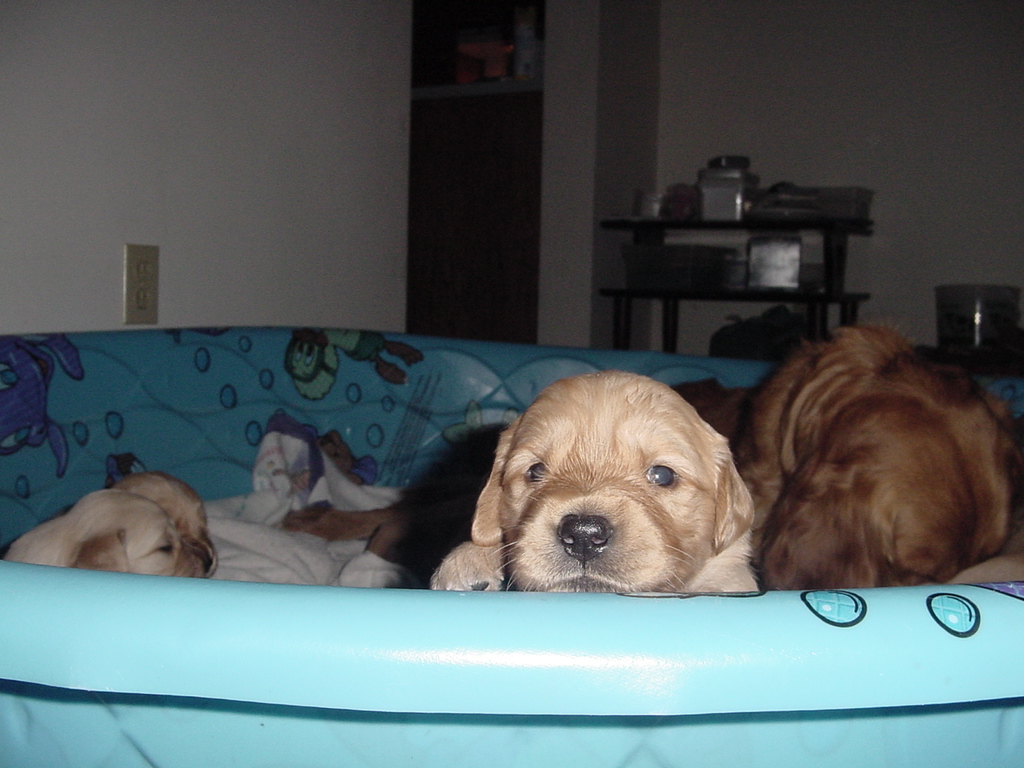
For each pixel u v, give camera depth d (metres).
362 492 2.76
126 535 1.72
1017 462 1.85
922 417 1.85
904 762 0.88
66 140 2.34
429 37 6.41
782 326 5.11
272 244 3.07
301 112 3.17
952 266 5.56
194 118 2.73
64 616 0.78
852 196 5.15
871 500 1.76
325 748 0.84
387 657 0.75
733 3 6.04
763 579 1.82
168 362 2.42
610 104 5.55
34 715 0.90
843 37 5.75
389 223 3.68
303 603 0.78
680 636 0.77
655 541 1.35
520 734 0.82
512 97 5.82
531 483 1.51
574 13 5.35
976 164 5.47
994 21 5.38
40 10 2.25
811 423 2.02
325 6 3.24
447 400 2.96
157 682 0.76
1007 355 4.25
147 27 2.55
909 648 0.78
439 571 1.68
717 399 2.54
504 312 5.95
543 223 5.59
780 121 5.96
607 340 5.80
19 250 2.23
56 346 2.15
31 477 2.04
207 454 2.52
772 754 0.85
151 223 2.61
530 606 0.79
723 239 6.04
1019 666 0.80
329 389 2.84
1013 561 1.67
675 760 0.84
